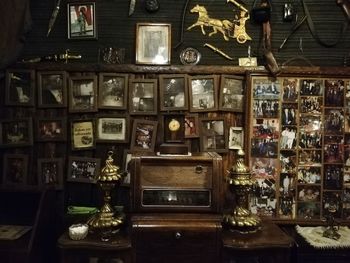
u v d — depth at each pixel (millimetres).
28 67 2395
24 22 2367
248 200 2400
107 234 1935
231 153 2424
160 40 2438
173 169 2000
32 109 2426
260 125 2398
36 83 2416
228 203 2416
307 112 2396
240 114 2428
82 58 2453
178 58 2453
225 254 1908
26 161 2422
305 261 2107
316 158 2404
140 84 2422
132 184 1950
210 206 1946
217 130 2426
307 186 2408
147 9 2447
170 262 1864
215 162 1978
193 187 1970
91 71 2414
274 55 2471
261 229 2109
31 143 2414
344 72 2363
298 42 2463
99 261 2199
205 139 2426
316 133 2400
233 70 2400
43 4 2463
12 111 2422
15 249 1945
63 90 2404
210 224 1873
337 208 2412
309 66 2441
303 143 2400
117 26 2471
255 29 2459
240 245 1879
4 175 2416
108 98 2422
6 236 2098
